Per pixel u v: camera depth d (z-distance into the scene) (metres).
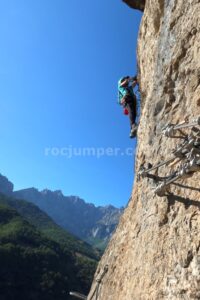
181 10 7.18
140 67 10.18
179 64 6.78
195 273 4.58
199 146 4.64
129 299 6.51
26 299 73.50
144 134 8.14
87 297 10.30
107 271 8.96
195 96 5.90
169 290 5.06
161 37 8.05
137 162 8.41
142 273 6.18
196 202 5.04
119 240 8.66
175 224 5.44
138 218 7.36
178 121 6.32
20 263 79.88
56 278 80.94
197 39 6.27
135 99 10.94
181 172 4.93
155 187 6.36
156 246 5.85
